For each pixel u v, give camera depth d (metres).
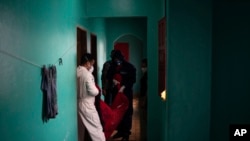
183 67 3.16
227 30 2.95
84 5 4.73
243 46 2.88
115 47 11.20
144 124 6.75
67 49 3.41
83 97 4.09
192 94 3.18
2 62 1.65
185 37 3.13
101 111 4.80
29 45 2.10
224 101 3.01
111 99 5.59
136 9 4.96
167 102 3.21
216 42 3.04
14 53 1.82
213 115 3.12
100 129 4.18
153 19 4.97
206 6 3.09
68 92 3.46
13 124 1.80
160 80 4.37
